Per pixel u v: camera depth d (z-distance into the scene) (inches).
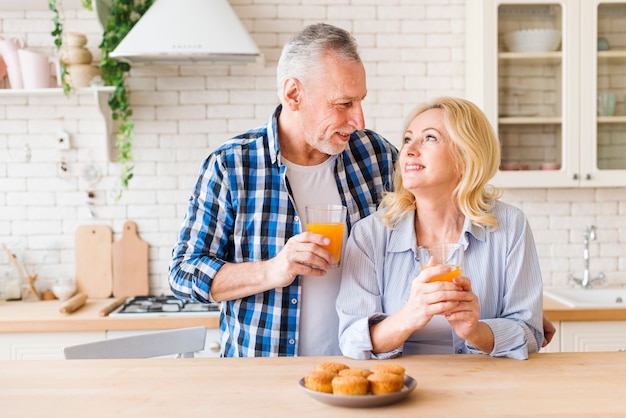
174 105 146.4
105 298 146.0
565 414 51.9
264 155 83.1
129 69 140.6
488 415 51.9
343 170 86.4
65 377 62.0
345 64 77.1
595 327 127.7
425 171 72.6
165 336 83.3
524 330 69.4
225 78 146.8
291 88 79.6
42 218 146.6
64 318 124.5
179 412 52.9
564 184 138.0
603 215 151.3
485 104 136.6
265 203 82.3
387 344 66.8
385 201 78.2
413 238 75.0
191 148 146.9
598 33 138.2
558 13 137.5
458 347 73.7
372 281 75.0
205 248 81.9
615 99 138.6
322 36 77.8
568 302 132.0
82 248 146.5
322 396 53.8
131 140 140.6
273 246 82.1
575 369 63.9
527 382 59.9
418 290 64.2
